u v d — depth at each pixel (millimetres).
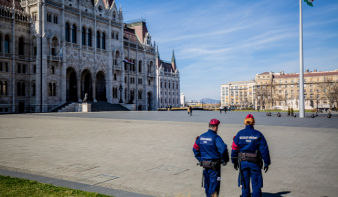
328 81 144875
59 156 12617
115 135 20047
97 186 8125
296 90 164125
